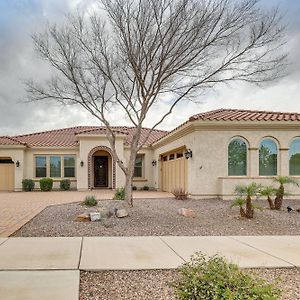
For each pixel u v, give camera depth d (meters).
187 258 7.75
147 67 14.28
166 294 5.77
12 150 31.11
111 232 10.85
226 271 4.86
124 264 7.27
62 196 24.19
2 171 31.23
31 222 12.53
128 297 5.65
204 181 20.08
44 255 7.91
